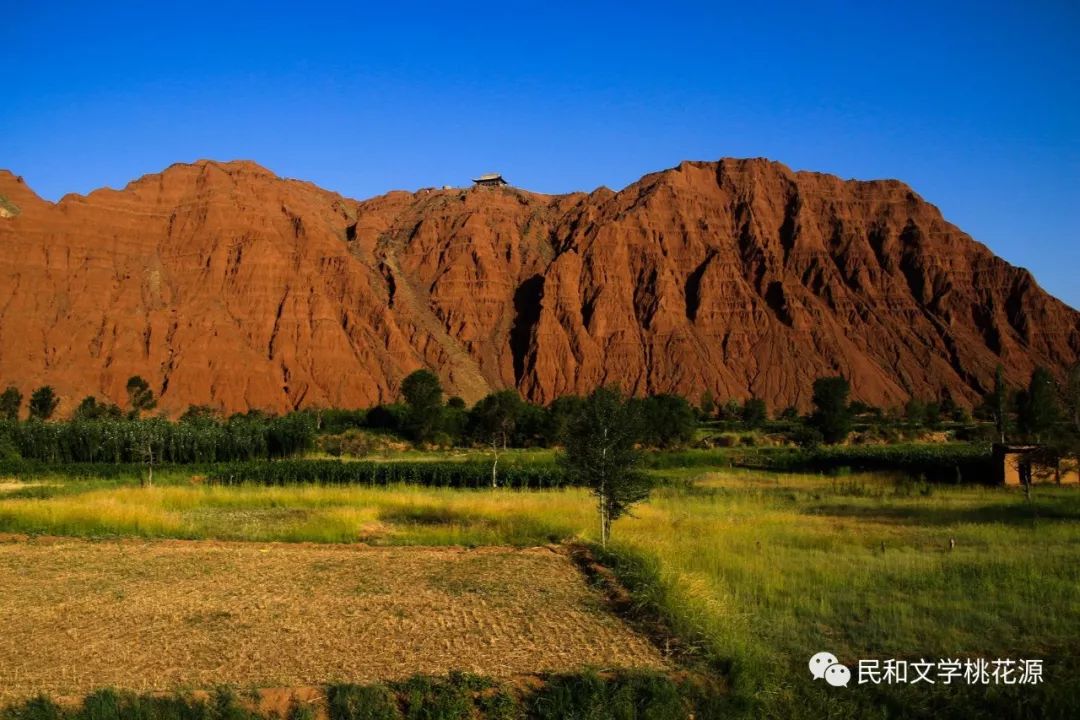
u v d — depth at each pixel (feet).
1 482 155.53
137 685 40.14
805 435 239.30
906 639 48.34
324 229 622.13
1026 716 39.81
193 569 65.92
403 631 48.96
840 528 89.86
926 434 301.63
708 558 68.28
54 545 76.64
